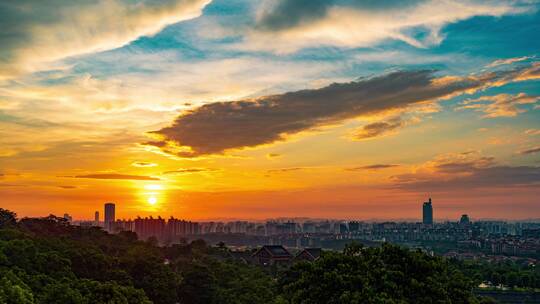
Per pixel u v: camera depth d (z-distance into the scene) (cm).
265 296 8731
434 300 4084
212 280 10181
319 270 4378
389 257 4491
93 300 6097
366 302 3919
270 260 17488
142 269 9669
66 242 10938
